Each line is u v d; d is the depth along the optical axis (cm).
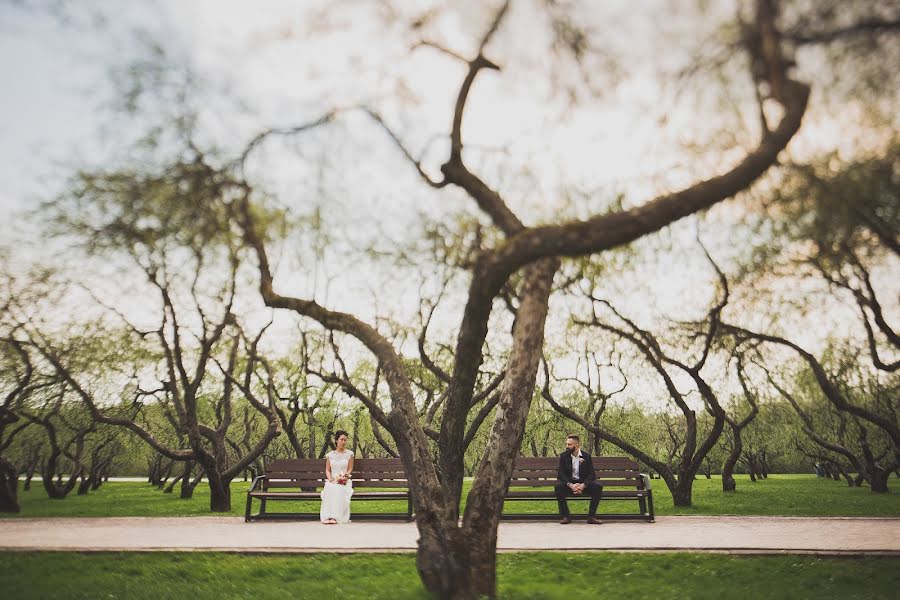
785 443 4191
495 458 684
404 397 736
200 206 836
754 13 644
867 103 767
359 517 1488
